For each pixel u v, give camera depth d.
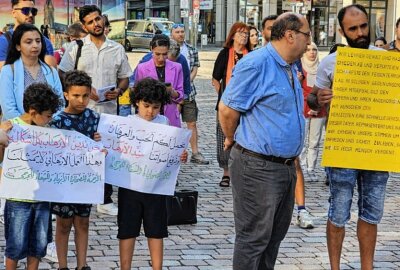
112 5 19.70
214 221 7.62
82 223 5.54
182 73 8.73
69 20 16.28
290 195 5.04
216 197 8.77
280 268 6.16
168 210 7.32
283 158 4.86
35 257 5.30
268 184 4.85
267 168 4.84
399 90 5.44
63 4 16.19
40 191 5.21
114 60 7.75
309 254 6.56
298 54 4.84
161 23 43.81
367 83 5.43
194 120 11.04
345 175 5.52
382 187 5.59
